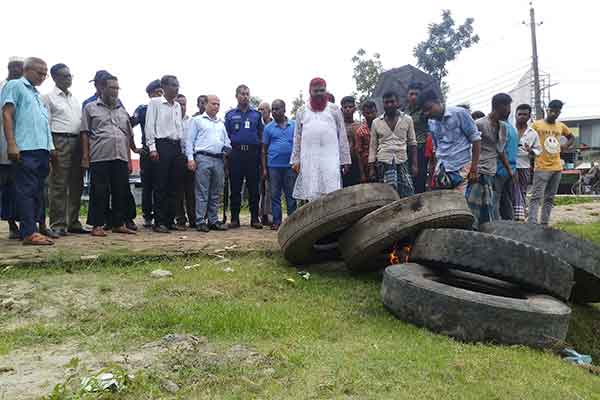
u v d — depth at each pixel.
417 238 5.32
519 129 9.04
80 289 4.94
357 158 8.42
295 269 6.25
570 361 3.99
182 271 5.71
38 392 2.90
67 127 7.25
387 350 3.63
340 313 4.70
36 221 6.74
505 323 4.05
